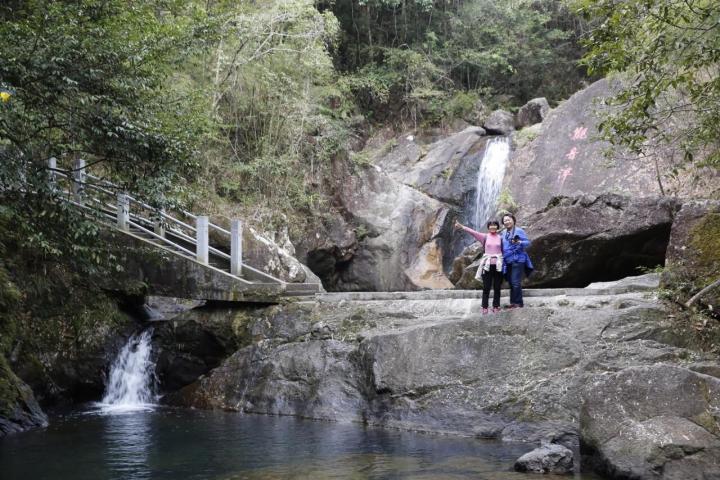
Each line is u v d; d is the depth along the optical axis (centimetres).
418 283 1959
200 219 1311
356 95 2547
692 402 687
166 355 1296
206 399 1169
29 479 688
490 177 2069
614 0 843
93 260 1190
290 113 1906
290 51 1903
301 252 1870
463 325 974
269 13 1800
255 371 1145
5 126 846
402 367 977
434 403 926
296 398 1070
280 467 720
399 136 2497
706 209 1016
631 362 862
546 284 1367
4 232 1177
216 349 1274
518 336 941
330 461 742
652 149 1563
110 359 1312
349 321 1130
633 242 1302
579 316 940
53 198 902
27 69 803
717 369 807
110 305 1345
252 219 1752
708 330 905
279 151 1903
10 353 1153
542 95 2806
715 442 654
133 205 1456
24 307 1223
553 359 899
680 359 858
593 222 1312
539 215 1390
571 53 2823
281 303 1233
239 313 1252
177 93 1431
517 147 2048
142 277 1317
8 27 834
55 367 1241
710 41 821
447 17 2686
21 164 862
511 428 855
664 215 1275
